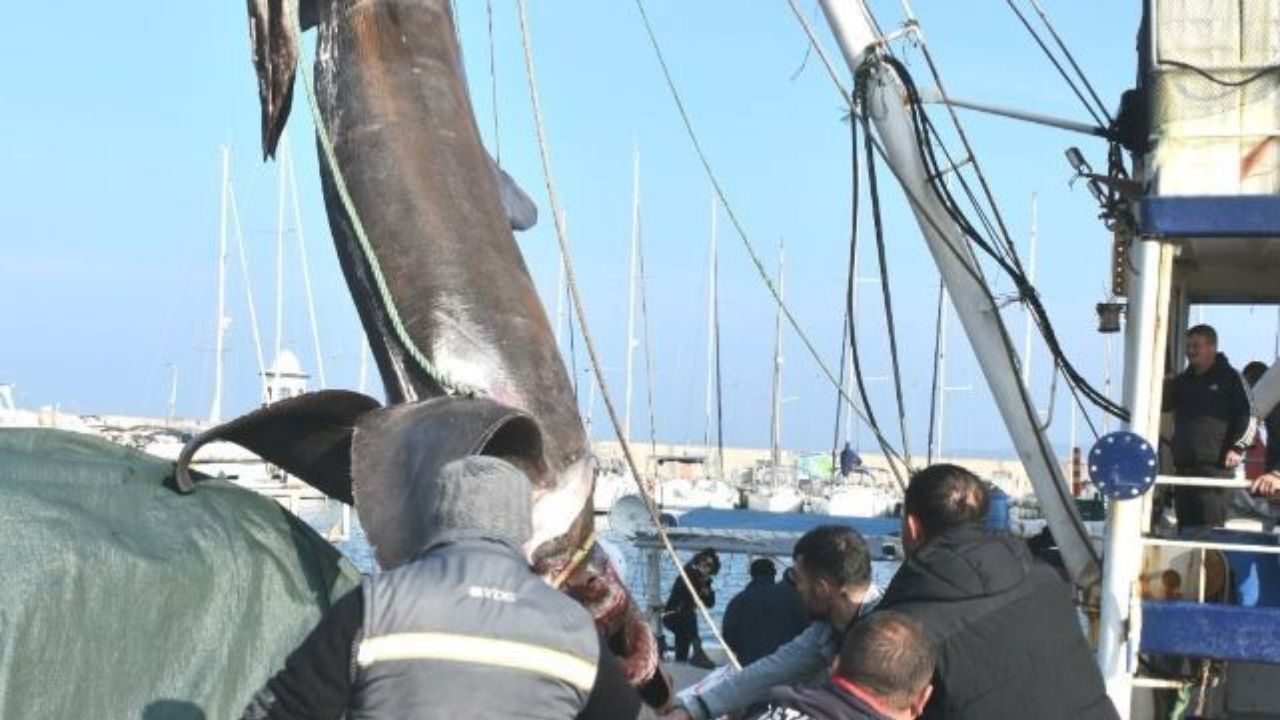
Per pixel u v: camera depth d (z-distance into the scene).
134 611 4.00
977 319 7.79
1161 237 6.78
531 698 3.02
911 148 7.80
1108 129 7.87
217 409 41.66
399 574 3.08
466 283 5.61
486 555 3.14
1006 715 4.27
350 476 4.91
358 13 6.06
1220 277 9.56
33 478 4.27
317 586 4.53
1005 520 9.08
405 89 6.00
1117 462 6.50
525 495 3.29
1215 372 8.14
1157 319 6.78
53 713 3.75
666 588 17.42
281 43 5.86
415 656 2.97
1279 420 8.25
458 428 4.47
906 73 7.82
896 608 4.43
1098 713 4.43
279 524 4.61
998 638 4.30
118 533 4.12
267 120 5.97
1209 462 8.02
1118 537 6.54
